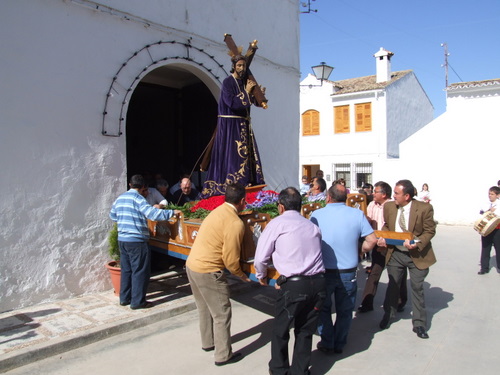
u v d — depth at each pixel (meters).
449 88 14.39
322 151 21.25
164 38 6.55
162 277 6.56
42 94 5.18
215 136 5.73
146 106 10.38
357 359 4.03
